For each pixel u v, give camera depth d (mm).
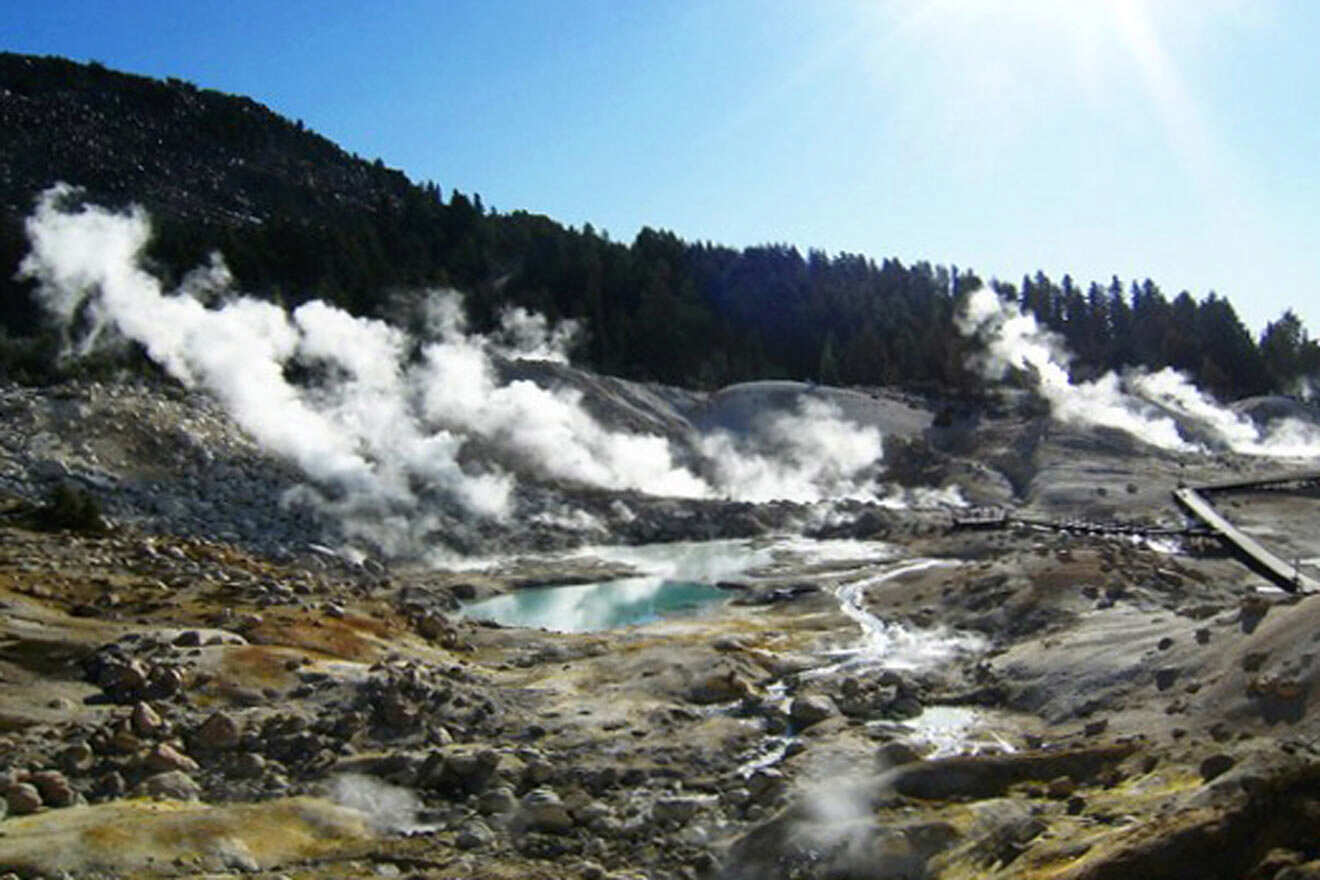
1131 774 22688
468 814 24906
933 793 23109
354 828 23984
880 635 45281
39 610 37000
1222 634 29891
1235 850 15398
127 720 28172
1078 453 99625
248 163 177000
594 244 147375
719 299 152250
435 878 21109
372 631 42344
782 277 159125
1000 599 45500
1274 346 161750
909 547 72750
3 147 152000
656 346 131125
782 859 20953
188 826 22469
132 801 24391
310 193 174250
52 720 28828
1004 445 105188
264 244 121250
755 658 40688
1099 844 16891
